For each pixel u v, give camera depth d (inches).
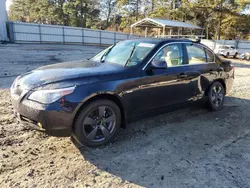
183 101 163.3
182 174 105.3
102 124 124.3
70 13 1972.2
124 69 132.3
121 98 126.6
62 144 125.8
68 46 956.0
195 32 1373.0
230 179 103.2
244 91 274.8
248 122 173.6
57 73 120.8
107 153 120.0
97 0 2097.7
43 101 106.5
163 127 156.7
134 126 155.1
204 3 1291.8
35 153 115.6
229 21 1305.4
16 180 95.0
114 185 96.0
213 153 125.2
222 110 198.5
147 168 108.7
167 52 152.2
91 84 116.0
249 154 126.0
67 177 99.0
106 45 1213.7
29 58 488.4
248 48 1129.4
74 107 110.1
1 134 132.3
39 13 2057.1
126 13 1939.0
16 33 908.6
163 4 1630.2
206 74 177.9
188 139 140.6
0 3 857.5
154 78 140.1
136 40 165.6
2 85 244.8
